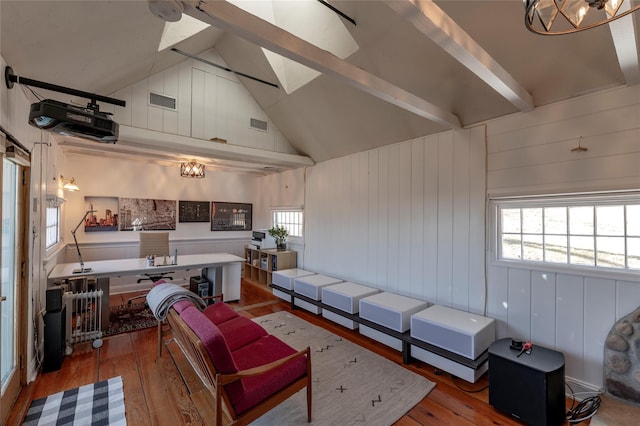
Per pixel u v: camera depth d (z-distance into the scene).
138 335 3.38
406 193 3.68
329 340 3.34
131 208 5.35
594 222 2.37
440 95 2.95
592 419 1.96
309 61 1.80
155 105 3.74
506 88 2.16
